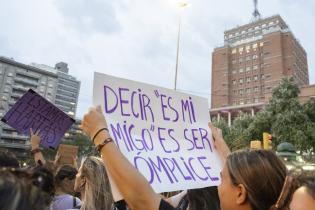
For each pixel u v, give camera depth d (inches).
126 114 81.3
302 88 2087.8
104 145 64.7
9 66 4089.6
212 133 98.0
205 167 89.4
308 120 979.9
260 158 63.7
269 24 4131.4
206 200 88.0
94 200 104.0
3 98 3986.2
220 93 3973.9
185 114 94.1
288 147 378.3
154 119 86.6
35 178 39.4
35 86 4306.1
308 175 56.8
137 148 79.0
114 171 62.4
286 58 3668.8
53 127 165.2
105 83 80.0
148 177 76.2
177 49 1096.2
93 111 68.5
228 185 65.4
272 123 1016.2
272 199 61.2
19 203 34.5
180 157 86.2
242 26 4367.6
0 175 36.6
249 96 3794.3
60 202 129.0
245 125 1189.1
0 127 3651.6
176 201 102.9
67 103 5032.0
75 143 2338.8
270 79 3656.5
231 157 67.0
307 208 50.3
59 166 145.3
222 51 4106.8
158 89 90.7
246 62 3919.8
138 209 60.7
